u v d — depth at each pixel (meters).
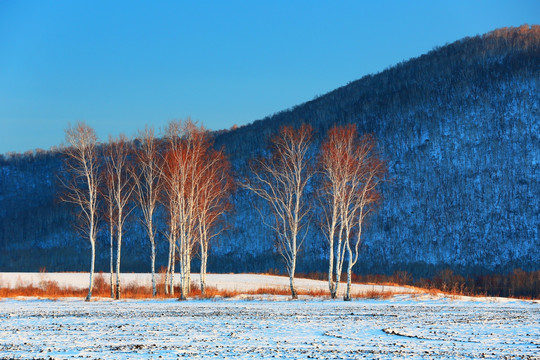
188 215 81.88
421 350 31.81
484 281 174.38
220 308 62.56
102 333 39.62
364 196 81.00
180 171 82.00
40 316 52.84
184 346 33.25
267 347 32.91
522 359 28.95
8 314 55.03
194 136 84.62
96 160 83.81
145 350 31.84
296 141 85.62
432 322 47.28
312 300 77.50
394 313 56.16
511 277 172.62
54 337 37.47
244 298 79.88
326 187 83.38
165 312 57.16
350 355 30.06
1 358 28.94
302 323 46.19
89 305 68.69
